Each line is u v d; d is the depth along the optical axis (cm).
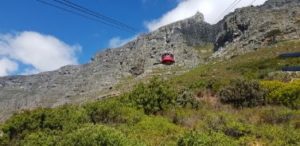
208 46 19250
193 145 1770
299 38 9875
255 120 2723
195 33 19975
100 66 17575
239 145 2039
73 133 1738
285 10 13000
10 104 16062
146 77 12275
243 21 13525
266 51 9112
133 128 2420
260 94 3506
